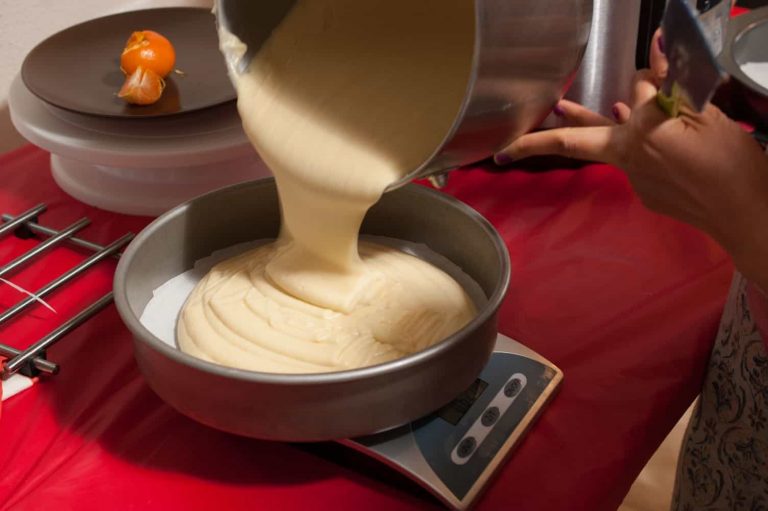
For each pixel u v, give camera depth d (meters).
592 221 1.05
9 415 0.75
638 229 1.03
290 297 0.80
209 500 0.67
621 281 0.93
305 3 0.82
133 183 1.07
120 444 0.72
